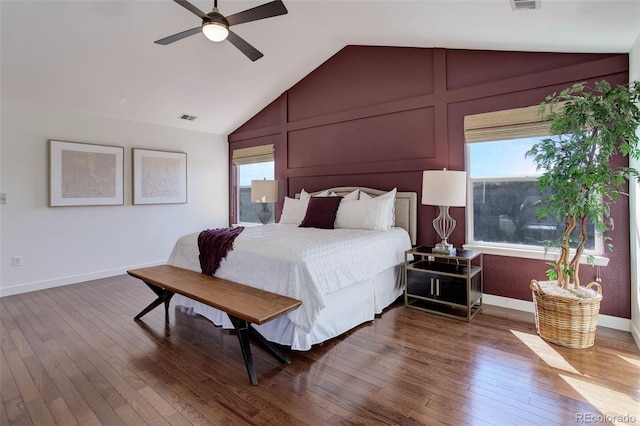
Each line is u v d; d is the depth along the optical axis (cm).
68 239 427
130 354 234
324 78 461
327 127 459
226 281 269
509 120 311
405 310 318
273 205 544
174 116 502
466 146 345
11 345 249
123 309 329
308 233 324
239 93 481
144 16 310
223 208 606
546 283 266
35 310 326
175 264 327
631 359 217
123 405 177
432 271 306
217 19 240
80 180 432
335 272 250
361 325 282
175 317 307
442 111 354
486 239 339
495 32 273
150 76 397
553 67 291
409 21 296
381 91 404
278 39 391
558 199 237
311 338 233
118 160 468
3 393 188
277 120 525
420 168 372
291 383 196
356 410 170
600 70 268
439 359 221
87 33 314
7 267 381
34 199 400
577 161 224
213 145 588
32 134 397
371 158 414
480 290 316
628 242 260
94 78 377
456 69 346
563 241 247
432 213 366
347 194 417
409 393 184
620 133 213
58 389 192
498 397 179
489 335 257
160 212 519
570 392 183
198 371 211
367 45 412
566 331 233
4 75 343
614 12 201
